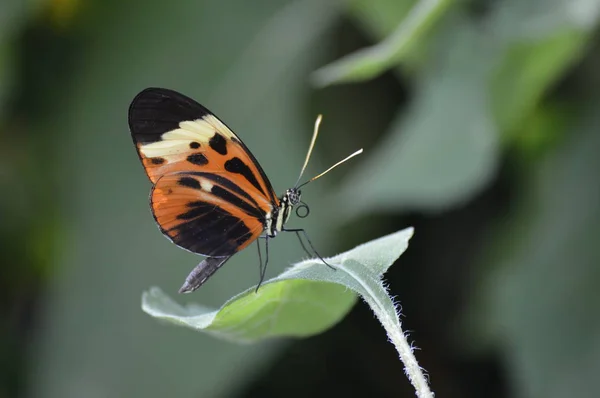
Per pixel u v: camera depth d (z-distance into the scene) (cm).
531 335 69
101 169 73
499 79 69
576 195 70
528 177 71
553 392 69
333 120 73
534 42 68
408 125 70
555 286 70
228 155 65
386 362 73
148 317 71
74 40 74
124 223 72
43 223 73
